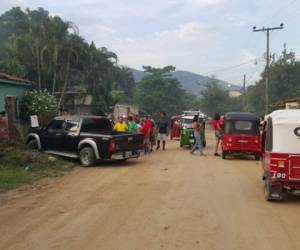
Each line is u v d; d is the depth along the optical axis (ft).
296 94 161.79
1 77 77.00
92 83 139.23
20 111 85.76
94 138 57.11
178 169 54.44
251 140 66.39
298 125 34.14
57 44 121.29
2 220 29.07
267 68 167.32
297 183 33.81
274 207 32.96
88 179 46.60
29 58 122.62
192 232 25.91
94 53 135.85
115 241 24.22
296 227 27.20
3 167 50.39
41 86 128.77
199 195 37.37
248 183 44.01
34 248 23.09
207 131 172.45
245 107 277.44
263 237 24.94
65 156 59.41
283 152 34.09
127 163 60.90
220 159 67.51
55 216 30.07
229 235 25.32
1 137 61.05
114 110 150.92
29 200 35.55
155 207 32.58
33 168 51.62
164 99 300.61
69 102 138.41
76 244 23.73
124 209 32.01
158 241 24.16
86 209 32.12
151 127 77.30
